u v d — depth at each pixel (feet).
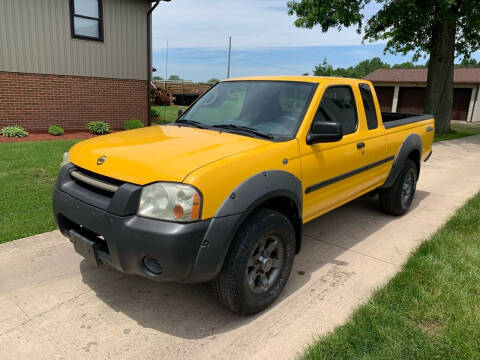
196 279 8.62
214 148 9.75
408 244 15.11
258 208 9.99
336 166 12.63
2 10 34.58
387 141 15.81
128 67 44.34
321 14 49.98
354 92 14.11
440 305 10.38
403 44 63.00
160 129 12.30
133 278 11.91
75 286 11.31
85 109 41.63
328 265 13.14
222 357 8.59
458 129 70.38
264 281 10.21
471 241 14.83
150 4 44.62
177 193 8.23
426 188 24.32
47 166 23.80
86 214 9.23
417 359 8.45
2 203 17.17
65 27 38.65
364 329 9.37
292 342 9.14
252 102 12.68
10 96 36.27
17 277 11.60
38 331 9.27
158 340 9.12
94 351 8.68
